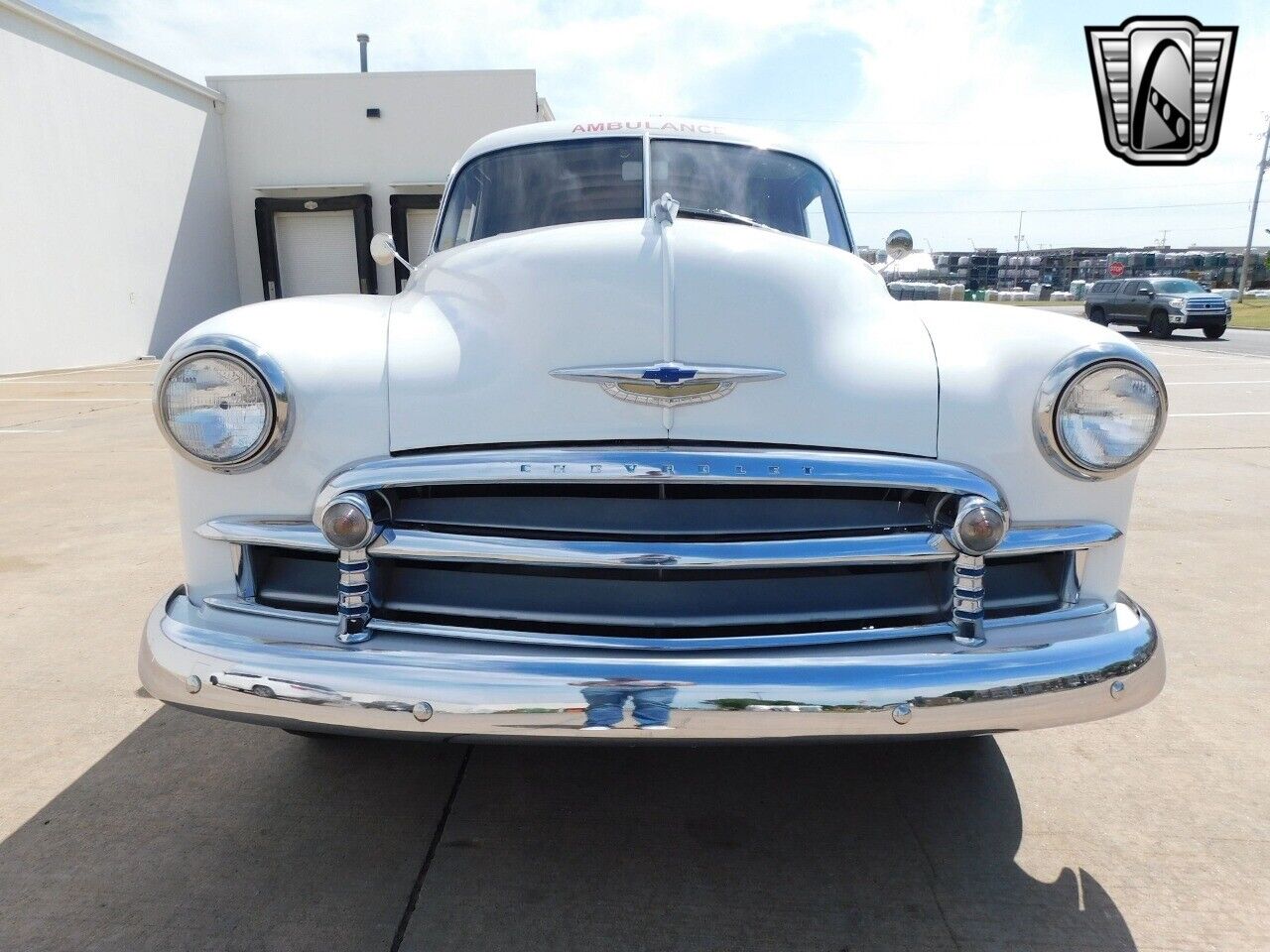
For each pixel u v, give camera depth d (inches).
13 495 225.9
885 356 77.3
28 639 133.0
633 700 64.2
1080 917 75.7
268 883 79.0
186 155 749.9
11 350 559.8
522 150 123.9
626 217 114.7
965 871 81.9
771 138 129.0
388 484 69.8
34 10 571.8
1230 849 85.3
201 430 72.1
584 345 73.3
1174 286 893.2
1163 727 109.0
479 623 72.0
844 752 103.7
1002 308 85.4
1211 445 302.5
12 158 560.1
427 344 77.5
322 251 828.6
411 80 794.2
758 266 79.7
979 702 66.7
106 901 76.2
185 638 71.4
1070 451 72.9
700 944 72.0
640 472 67.9
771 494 71.8
